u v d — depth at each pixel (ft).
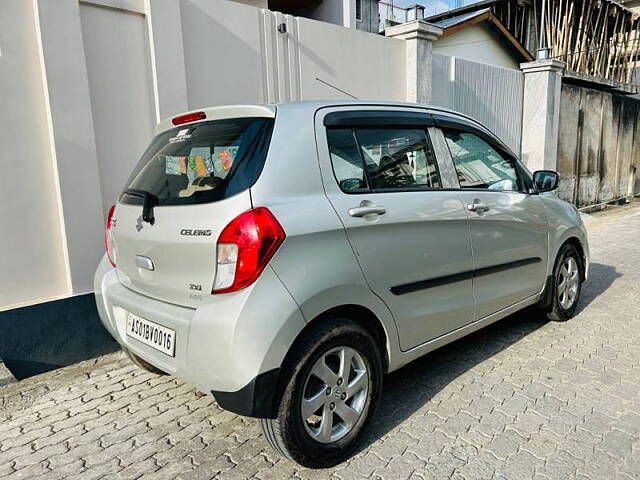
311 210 7.61
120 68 12.91
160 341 7.89
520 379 10.96
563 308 14.10
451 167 10.47
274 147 7.65
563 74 31.12
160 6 13.19
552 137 30.27
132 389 11.14
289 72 17.01
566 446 8.48
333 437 8.09
